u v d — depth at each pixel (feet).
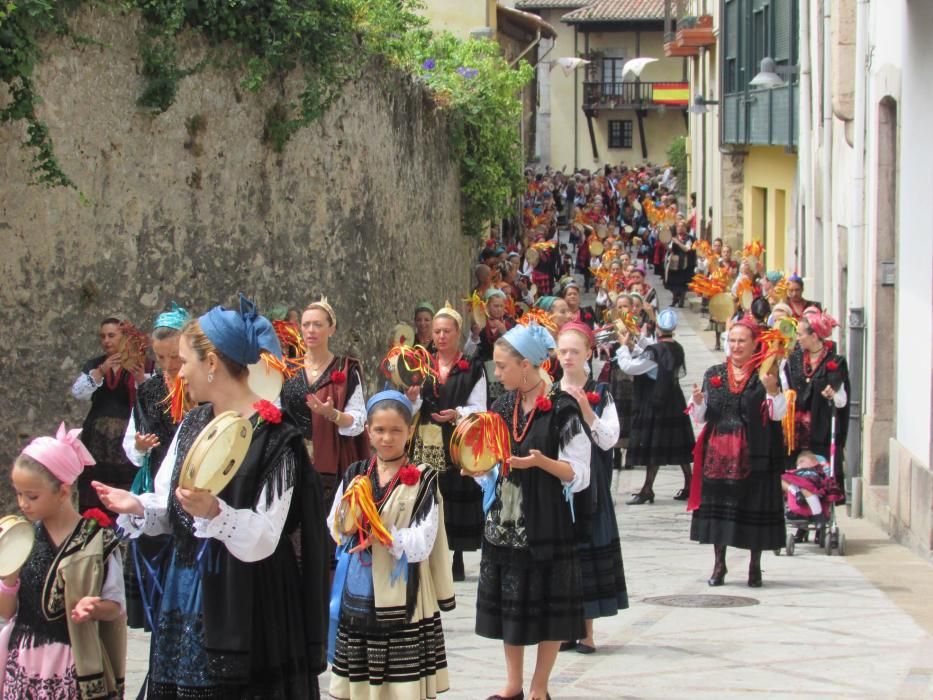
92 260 35.22
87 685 16.65
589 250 122.62
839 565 37.40
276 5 40.11
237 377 15.85
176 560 15.58
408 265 55.57
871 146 46.88
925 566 36.96
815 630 29.17
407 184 55.42
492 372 43.78
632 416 49.75
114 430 31.55
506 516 22.71
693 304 114.93
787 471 39.99
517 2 221.05
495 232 98.17
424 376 32.04
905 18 42.06
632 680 25.09
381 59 50.83
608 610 26.32
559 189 180.65
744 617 30.60
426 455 32.78
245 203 41.42
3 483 32.58
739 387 33.53
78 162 34.65
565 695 24.11
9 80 31.40
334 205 46.52
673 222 131.64
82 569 16.52
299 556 15.92
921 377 39.65
